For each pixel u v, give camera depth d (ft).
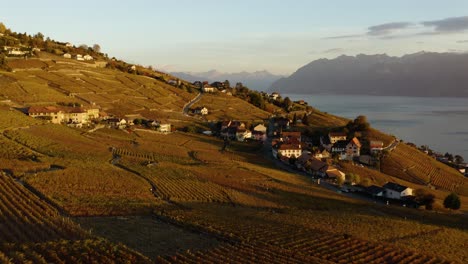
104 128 620.90
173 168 433.89
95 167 376.07
